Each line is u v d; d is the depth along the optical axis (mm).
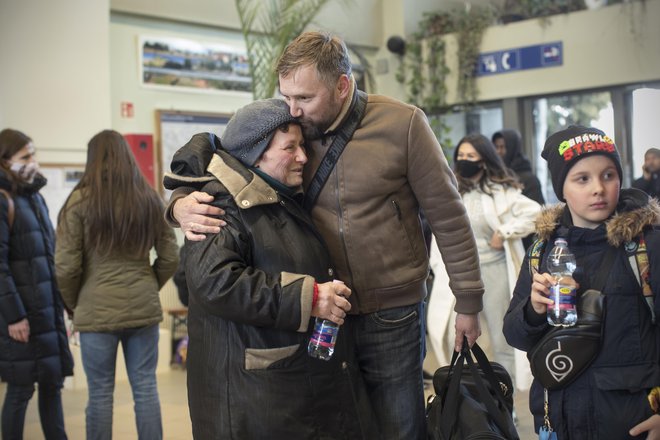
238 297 2115
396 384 2484
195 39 8352
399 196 2443
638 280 2125
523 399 5258
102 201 3662
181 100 8266
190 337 2350
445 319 4535
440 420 2432
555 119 9070
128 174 3752
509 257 4422
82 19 7039
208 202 2230
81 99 7051
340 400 2293
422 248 2523
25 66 6746
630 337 2121
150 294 3801
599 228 2189
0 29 6617
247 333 2217
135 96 7914
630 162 8547
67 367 4234
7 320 3932
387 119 2385
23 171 4082
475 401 2482
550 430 2223
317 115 2270
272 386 2207
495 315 4477
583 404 2160
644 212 2141
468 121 9828
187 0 8219
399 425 2494
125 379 6926
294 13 7473
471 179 4582
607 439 2131
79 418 5473
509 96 9211
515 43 9109
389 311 2463
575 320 2146
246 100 8820
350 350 2354
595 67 8539
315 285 2154
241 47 8727
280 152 2271
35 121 6812
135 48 7902
